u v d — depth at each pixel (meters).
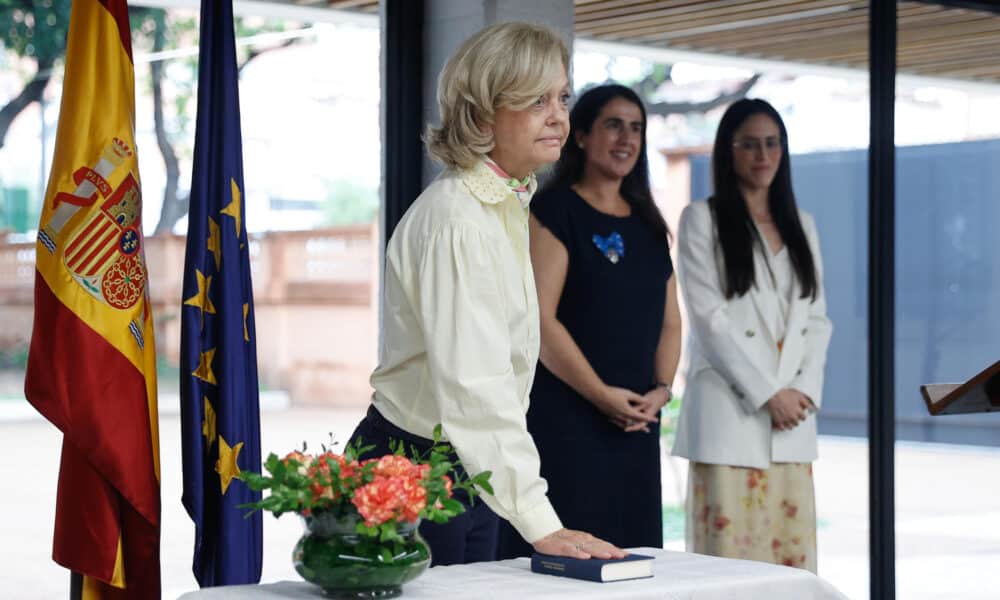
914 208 4.70
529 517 2.26
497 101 2.40
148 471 2.98
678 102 4.21
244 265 3.17
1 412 3.54
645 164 3.83
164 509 3.94
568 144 3.79
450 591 2.04
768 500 4.12
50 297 2.94
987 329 4.80
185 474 3.07
